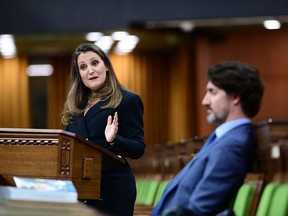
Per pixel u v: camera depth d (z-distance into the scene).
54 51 30.98
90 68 5.52
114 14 24.56
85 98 5.74
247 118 4.89
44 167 4.88
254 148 4.75
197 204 4.45
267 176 5.13
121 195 5.44
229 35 27.39
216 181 4.49
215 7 24.22
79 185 4.94
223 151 4.57
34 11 24.73
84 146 4.96
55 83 31.69
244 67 4.91
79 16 24.69
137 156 5.50
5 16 24.69
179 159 10.27
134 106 5.60
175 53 30.44
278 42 27.50
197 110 27.73
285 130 8.70
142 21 24.48
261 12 24.06
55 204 3.00
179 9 24.34
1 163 4.93
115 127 5.14
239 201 4.92
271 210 4.48
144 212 8.66
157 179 14.20
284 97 27.44
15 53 31.30
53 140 4.88
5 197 3.04
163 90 31.83
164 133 31.84
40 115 31.97
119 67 31.64
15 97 31.62
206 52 27.39
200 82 27.31
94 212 2.62
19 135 4.92
